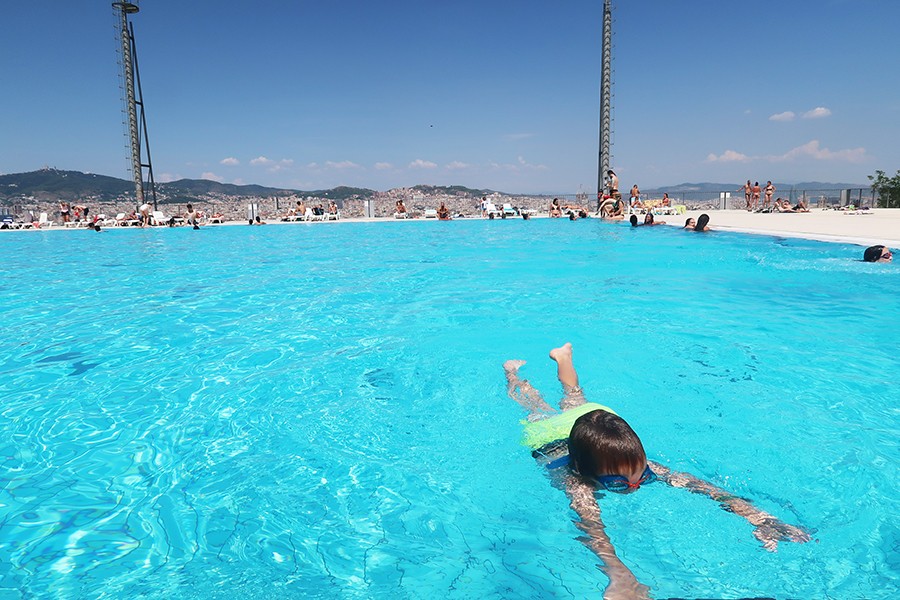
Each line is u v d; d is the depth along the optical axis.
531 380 3.57
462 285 7.57
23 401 3.37
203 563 1.76
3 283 8.41
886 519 1.90
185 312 6.01
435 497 2.13
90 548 1.86
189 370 3.94
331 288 7.48
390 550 1.80
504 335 4.75
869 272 7.75
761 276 7.70
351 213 32.91
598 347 4.29
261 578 1.67
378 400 3.26
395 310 5.94
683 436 2.62
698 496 2.01
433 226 24.64
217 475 2.39
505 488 2.18
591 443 2.01
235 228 24.34
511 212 31.98
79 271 9.87
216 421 3.01
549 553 1.74
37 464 2.53
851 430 2.68
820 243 10.88
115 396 3.43
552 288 7.14
